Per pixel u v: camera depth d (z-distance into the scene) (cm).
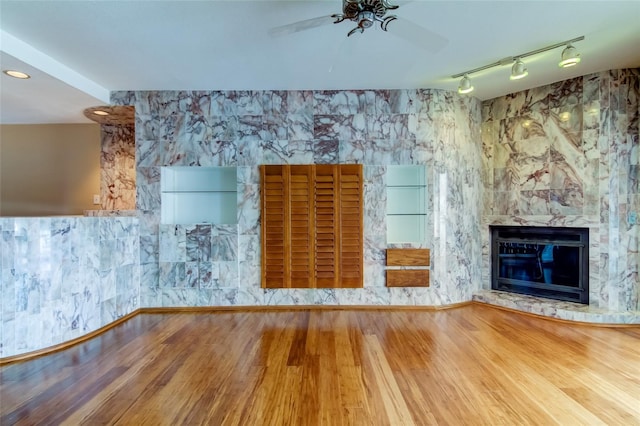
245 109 369
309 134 368
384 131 367
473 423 172
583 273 339
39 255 261
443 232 370
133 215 397
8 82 303
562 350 258
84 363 241
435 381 213
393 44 266
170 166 371
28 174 454
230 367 233
